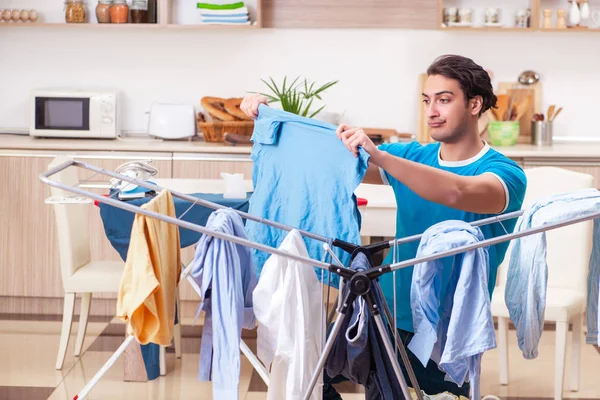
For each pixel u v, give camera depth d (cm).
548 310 354
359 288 200
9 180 488
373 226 359
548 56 540
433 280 208
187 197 233
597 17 522
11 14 526
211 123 506
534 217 216
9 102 550
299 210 232
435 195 217
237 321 210
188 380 393
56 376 394
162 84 548
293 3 537
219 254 209
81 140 521
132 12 525
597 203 209
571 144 540
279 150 237
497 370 414
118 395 372
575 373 385
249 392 379
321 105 547
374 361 214
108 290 390
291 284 211
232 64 545
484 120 532
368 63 542
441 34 539
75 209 396
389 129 535
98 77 548
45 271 493
